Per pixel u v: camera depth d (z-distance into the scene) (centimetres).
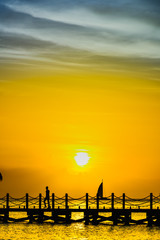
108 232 10612
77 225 11681
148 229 11138
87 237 9919
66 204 11475
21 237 9800
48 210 11481
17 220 11562
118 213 11438
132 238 9844
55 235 10119
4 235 10019
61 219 11475
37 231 10644
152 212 11438
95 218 11462
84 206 19475
